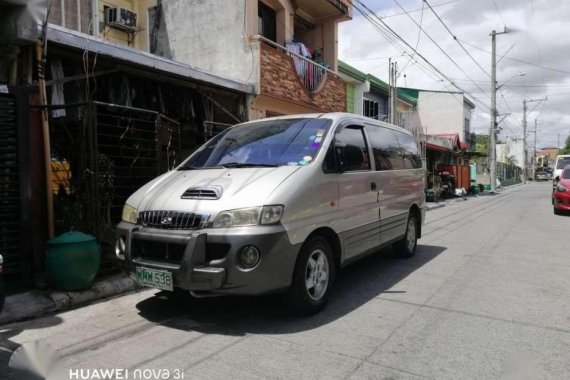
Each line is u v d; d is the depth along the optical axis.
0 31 5.73
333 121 5.59
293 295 4.58
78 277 5.32
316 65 14.27
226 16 12.11
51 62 7.06
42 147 6.12
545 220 13.93
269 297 5.42
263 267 4.15
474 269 7.07
